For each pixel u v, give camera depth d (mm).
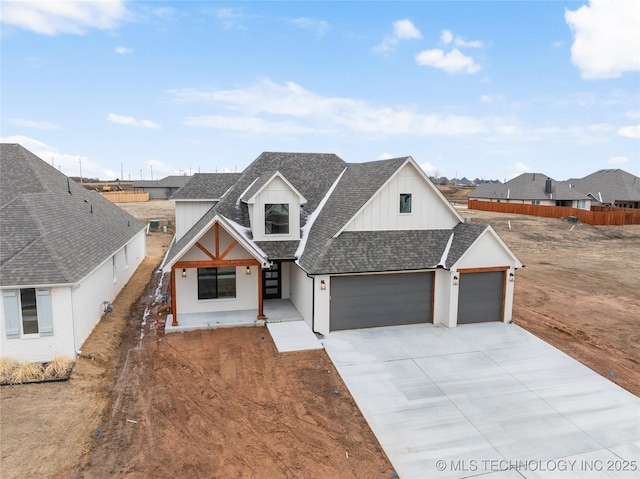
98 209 24531
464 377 13383
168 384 12727
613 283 26406
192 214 23719
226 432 10461
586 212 49250
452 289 17453
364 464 9414
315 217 21000
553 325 18422
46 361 13625
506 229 46594
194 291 18578
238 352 14938
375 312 17484
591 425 10930
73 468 9047
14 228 15156
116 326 17297
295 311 18969
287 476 8992
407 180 18219
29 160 21406
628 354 15469
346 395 12273
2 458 9234
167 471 9055
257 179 22188
